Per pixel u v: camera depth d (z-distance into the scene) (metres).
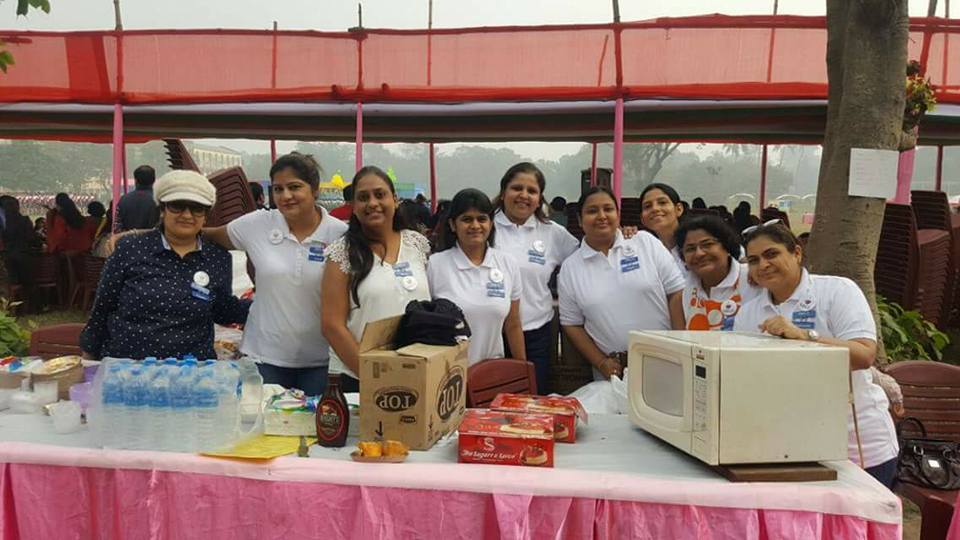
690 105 7.89
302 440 2.07
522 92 6.83
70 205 8.70
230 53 6.91
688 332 2.26
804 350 1.84
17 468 2.10
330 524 1.95
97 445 2.12
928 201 6.97
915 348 5.20
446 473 1.91
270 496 1.97
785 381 1.84
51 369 2.57
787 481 1.86
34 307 8.49
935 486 2.66
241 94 6.94
